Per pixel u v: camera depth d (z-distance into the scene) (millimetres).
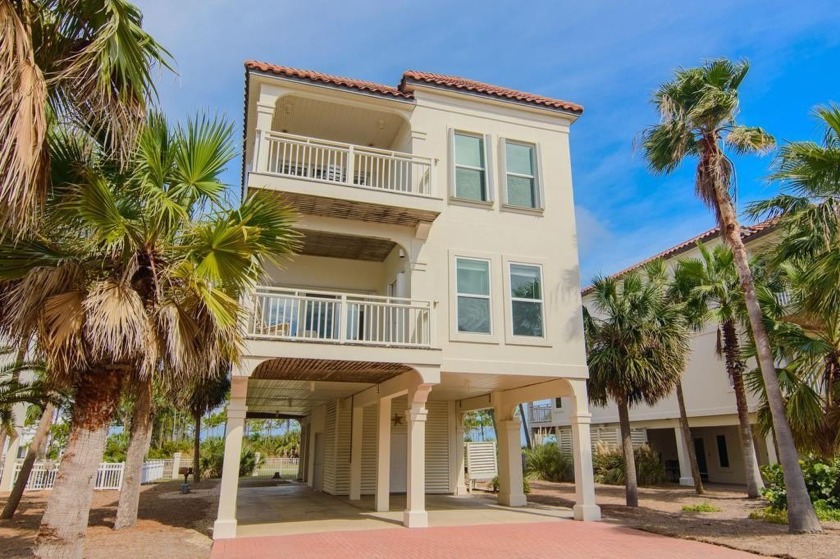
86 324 6191
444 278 13336
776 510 13000
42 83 4770
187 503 16516
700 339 22766
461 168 14414
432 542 10117
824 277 10500
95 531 11367
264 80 13047
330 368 12414
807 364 12266
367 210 12641
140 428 12305
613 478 24109
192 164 7930
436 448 19625
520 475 16266
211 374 7566
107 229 6629
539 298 14047
